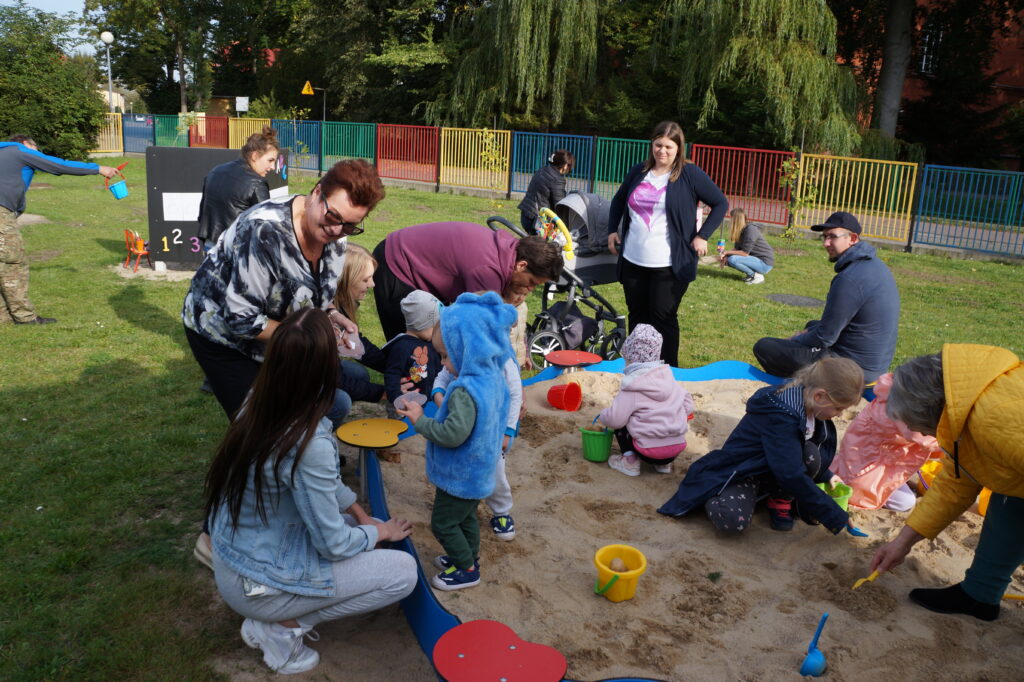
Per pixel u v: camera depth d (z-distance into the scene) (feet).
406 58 103.86
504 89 87.10
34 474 14.55
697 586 11.78
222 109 173.99
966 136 96.63
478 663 8.52
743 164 59.31
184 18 164.45
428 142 76.02
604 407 19.02
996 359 9.08
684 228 20.22
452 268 15.61
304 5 151.84
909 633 10.88
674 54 87.10
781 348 19.61
